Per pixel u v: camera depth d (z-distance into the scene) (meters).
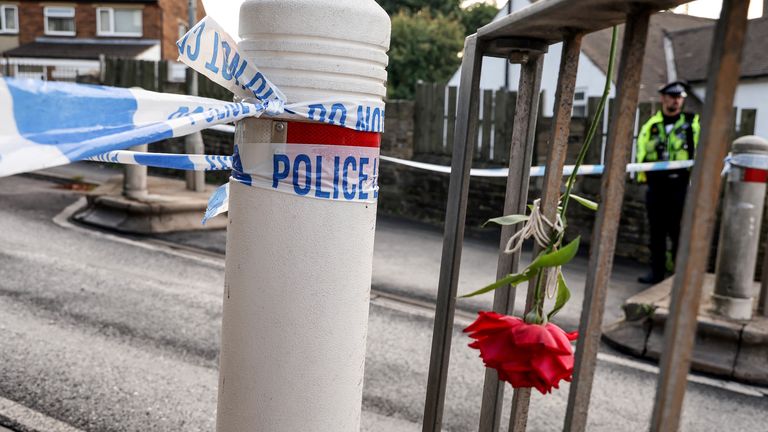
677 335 0.78
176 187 8.62
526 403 1.33
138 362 3.58
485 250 7.78
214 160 1.90
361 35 1.46
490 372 1.54
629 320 4.65
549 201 1.26
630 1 0.93
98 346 3.76
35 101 1.13
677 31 18.42
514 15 1.23
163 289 5.04
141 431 2.82
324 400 1.53
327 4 1.43
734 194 4.40
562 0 1.01
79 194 9.16
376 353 4.07
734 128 7.33
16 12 30.28
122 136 1.24
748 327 4.22
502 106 8.96
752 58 14.53
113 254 6.00
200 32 1.35
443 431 3.07
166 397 3.18
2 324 3.97
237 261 1.53
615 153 0.97
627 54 0.96
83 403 3.04
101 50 28.95
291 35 1.44
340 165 1.48
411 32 24.03
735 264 4.42
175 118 1.45
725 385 4.04
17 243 6.11
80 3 29.84
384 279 6.04
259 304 1.49
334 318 1.52
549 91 16.14
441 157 9.58
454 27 24.70
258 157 1.47
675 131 6.42
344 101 1.46
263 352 1.50
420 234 8.52
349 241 1.52
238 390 1.54
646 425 3.32
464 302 5.46
